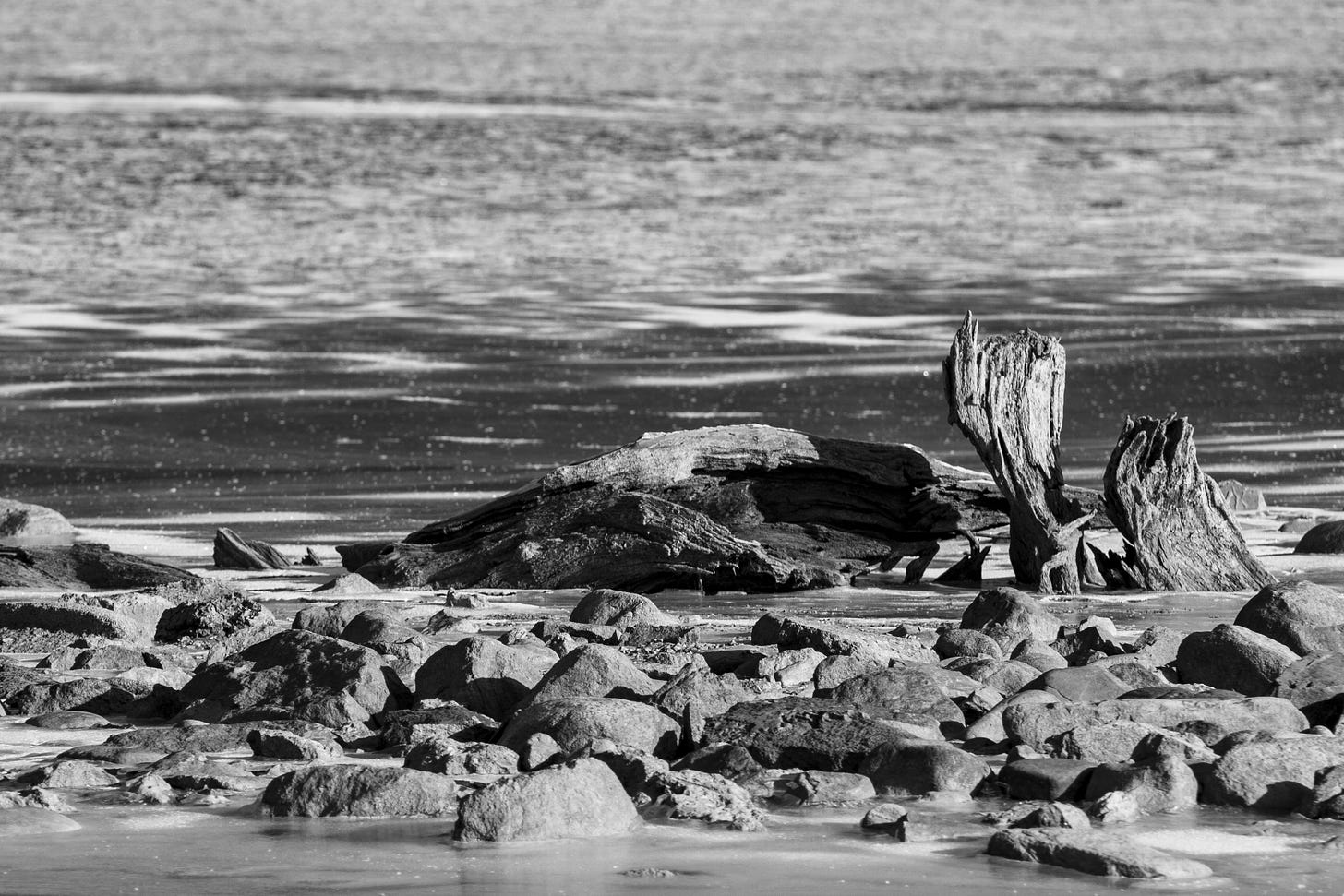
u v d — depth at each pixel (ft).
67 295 504.84
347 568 203.92
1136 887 72.74
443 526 201.05
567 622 148.36
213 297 502.38
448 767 92.89
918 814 85.15
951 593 183.52
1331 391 364.99
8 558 194.18
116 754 99.14
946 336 434.71
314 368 390.83
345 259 586.45
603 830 81.46
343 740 103.24
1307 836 81.20
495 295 504.02
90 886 73.05
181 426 332.19
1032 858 76.23
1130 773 87.15
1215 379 376.48
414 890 72.43
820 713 96.53
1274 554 208.13
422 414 342.64
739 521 197.16
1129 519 187.93
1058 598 178.29
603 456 200.13
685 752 96.99
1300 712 101.60
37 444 317.01
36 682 121.60
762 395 361.51
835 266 568.00
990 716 100.07
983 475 201.36
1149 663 115.65
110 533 239.91
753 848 78.84
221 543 209.97
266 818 85.05
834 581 186.09
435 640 126.72
